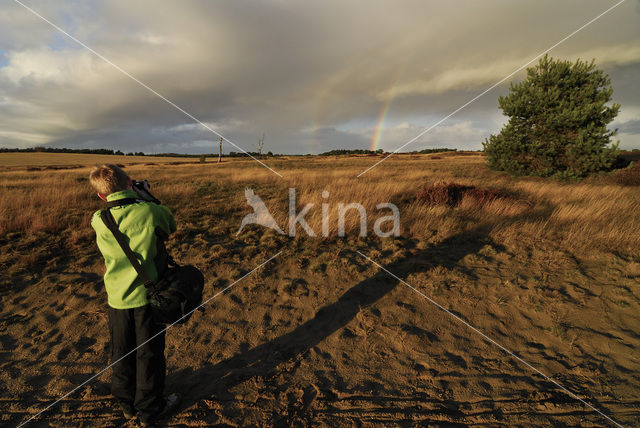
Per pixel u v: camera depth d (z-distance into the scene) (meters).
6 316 3.11
